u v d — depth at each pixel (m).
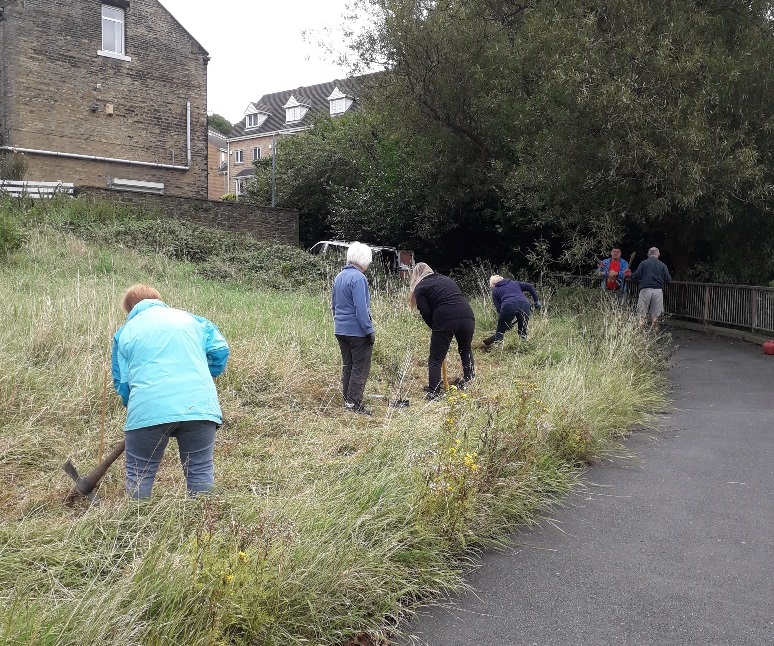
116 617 2.97
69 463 4.58
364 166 27.36
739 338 15.45
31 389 6.16
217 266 15.74
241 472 5.10
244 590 3.29
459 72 20.25
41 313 7.88
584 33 15.68
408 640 3.57
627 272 15.94
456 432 5.41
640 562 4.47
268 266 16.62
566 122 16.09
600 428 7.16
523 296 11.11
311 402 7.34
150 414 4.20
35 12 23.42
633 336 10.93
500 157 21.20
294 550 3.66
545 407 6.32
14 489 4.71
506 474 5.40
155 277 13.59
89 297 9.05
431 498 4.51
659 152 15.22
